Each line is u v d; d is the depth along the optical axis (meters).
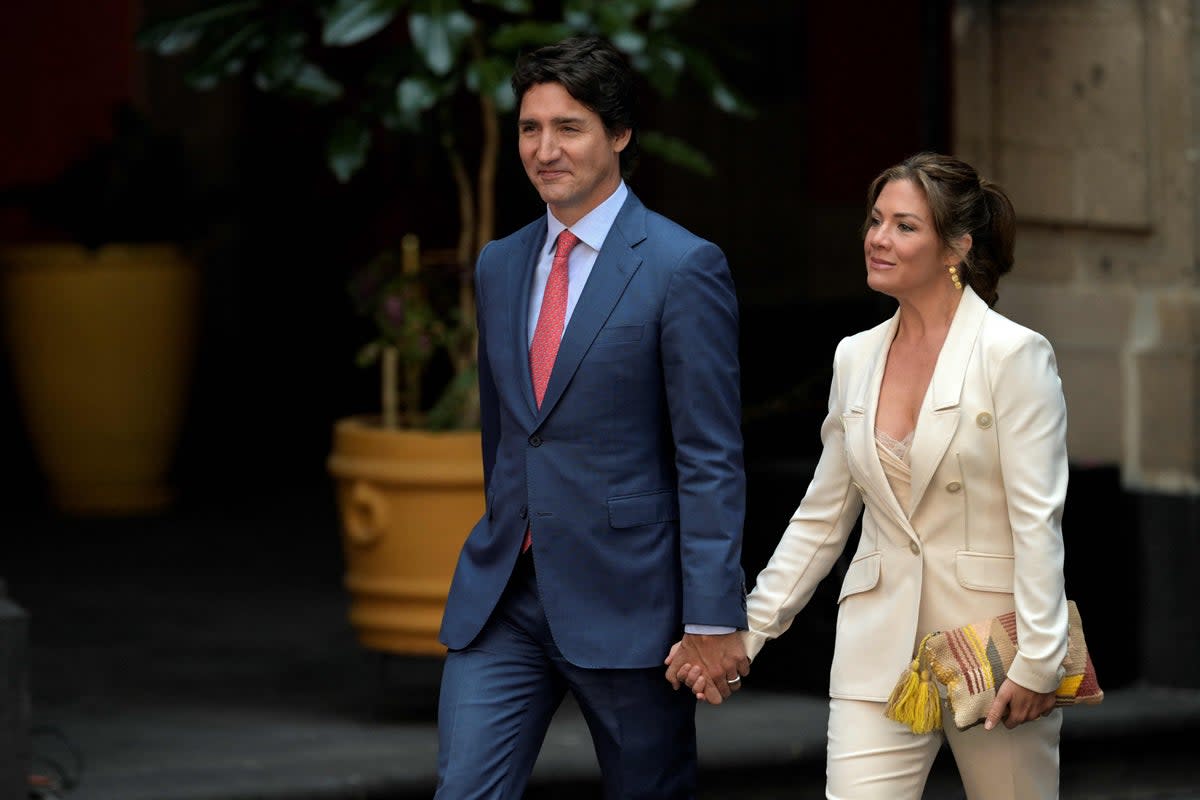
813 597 23.52
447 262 23.86
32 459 37.72
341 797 20.19
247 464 40.41
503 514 14.37
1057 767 14.05
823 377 24.92
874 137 31.81
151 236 35.56
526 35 22.36
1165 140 23.77
